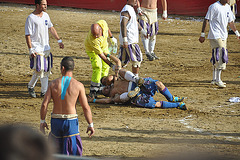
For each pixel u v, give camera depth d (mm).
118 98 29500
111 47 33125
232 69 46875
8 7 108000
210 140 19797
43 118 15258
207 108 28641
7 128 1962
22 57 51250
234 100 31016
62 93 14820
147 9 49969
